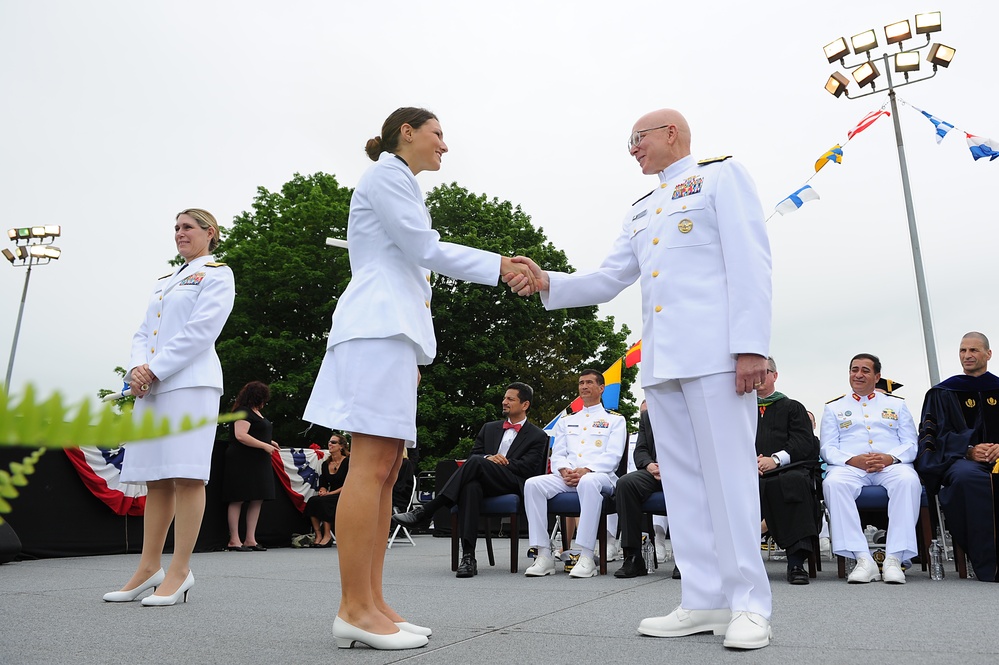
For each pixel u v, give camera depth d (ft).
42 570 18.76
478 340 73.31
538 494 18.76
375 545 9.14
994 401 17.35
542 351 77.56
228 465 27.48
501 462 19.20
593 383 21.59
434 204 80.79
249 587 14.88
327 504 30.14
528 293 10.16
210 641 8.82
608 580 17.07
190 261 13.99
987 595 13.44
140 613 11.19
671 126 10.41
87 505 23.85
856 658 7.49
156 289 13.96
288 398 69.10
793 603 12.35
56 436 1.18
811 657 7.57
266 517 30.04
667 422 9.84
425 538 38.70
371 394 8.61
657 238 9.98
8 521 21.79
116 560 22.09
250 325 72.90
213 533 27.37
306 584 15.44
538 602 12.59
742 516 8.92
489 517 21.24
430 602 12.60
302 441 71.41
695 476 9.66
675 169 10.36
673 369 9.41
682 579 9.43
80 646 8.51
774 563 21.94
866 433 18.89
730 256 9.32
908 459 17.70
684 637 9.00
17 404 1.16
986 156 33.32
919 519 18.60
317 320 75.00
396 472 9.36
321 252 75.51
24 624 10.12
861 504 17.08
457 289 74.54
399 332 8.78
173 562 12.46
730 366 9.21
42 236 61.57
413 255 9.18
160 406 12.59
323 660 7.63
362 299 9.03
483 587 15.24
